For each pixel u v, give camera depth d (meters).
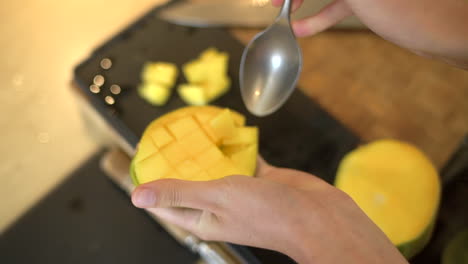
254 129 0.54
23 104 0.68
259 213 0.45
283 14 0.50
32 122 0.67
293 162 0.60
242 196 0.45
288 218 0.44
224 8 0.68
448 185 0.61
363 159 0.58
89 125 0.66
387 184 0.57
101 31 0.72
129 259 0.60
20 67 0.69
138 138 0.61
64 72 0.70
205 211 0.47
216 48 0.66
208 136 0.52
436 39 0.45
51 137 0.66
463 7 0.45
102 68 0.64
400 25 0.46
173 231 0.58
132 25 0.67
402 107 0.64
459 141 0.62
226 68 0.65
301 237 0.44
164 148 0.50
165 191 0.44
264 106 0.53
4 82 0.69
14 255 0.60
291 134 0.62
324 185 0.48
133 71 0.64
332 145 0.61
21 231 0.61
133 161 0.50
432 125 0.63
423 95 0.64
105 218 0.62
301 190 0.46
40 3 0.73
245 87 0.52
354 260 0.43
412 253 0.56
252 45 0.51
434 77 0.65
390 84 0.65
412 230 0.55
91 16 0.73
